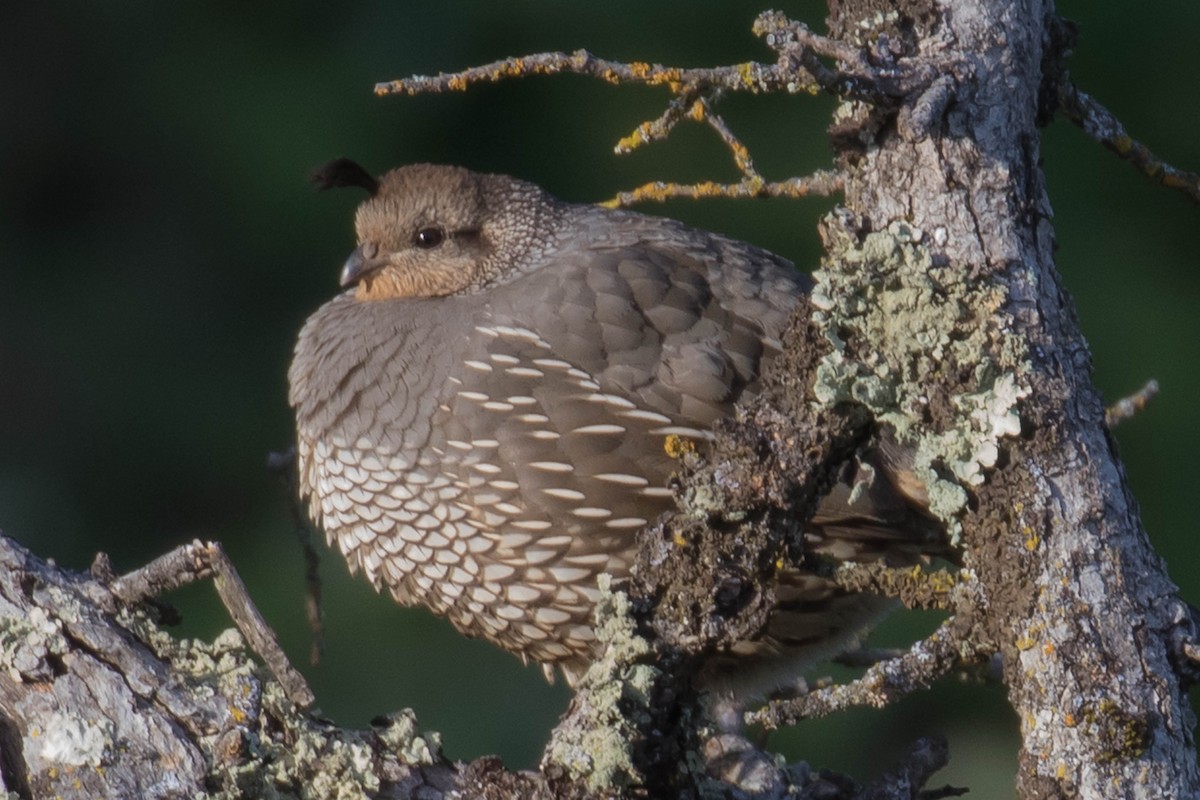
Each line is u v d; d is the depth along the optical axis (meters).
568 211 9.45
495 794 6.27
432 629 13.31
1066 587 5.55
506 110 15.67
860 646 9.10
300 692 6.48
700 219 15.38
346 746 6.56
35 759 6.38
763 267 9.14
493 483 8.49
